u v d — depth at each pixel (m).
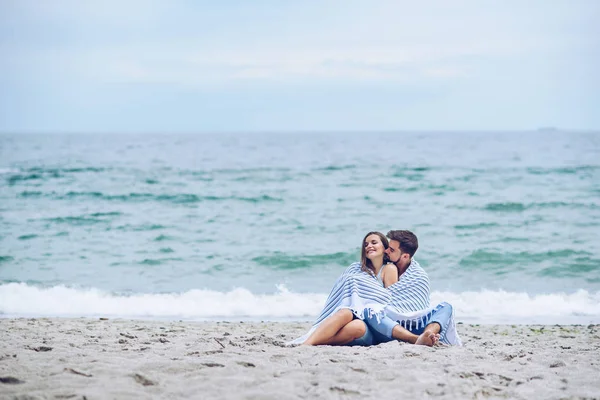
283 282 14.09
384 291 6.38
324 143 93.94
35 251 17.20
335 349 5.80
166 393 4.30
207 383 4.51
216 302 11.65
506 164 42.62
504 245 18.05
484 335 8.27
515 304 11.55
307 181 33.47
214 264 15.95
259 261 16.30
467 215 23.12
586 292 12.54
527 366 5.27
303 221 22.25
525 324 9.82
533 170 37.16
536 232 19.95
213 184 32.25
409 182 32.34
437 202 26.02
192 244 18.48
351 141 103.62
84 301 11.70
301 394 4.30
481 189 29.64
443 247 17.80
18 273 14.58
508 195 27.55
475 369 5.00
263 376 4.74
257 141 106.62
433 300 11.86
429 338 5.91
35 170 37.56
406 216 23.05
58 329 7.92
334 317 6.16
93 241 18.70
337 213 23.80
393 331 6.11
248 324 9.12
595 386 4.66
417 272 6.55
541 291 13.06
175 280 14.21
